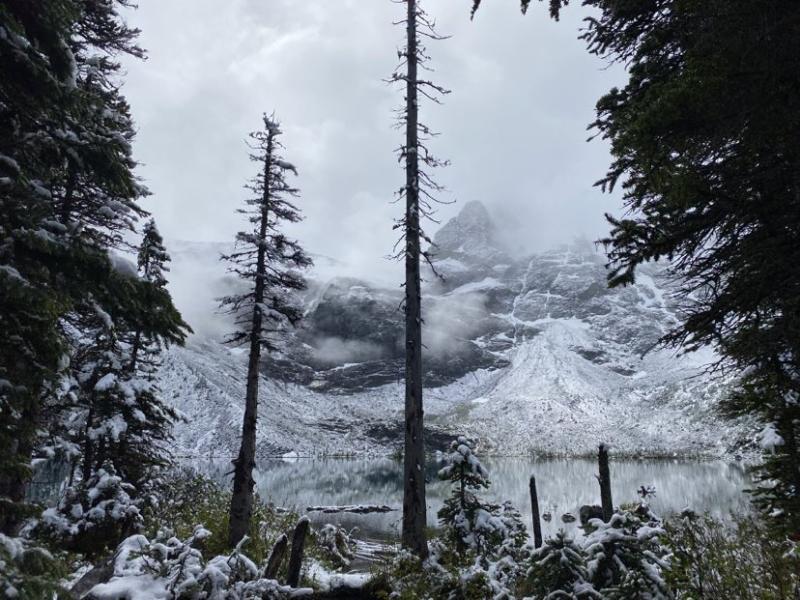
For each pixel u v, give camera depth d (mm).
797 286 4398
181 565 5082
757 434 7449
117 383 15078
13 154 6230
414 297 13719
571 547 5793
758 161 4516
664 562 5711
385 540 26016
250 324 15836
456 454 13203
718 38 3875
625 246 5480
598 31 6125
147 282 6090
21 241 5418
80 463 14859
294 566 7684
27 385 5441
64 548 10859
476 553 11312
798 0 3592
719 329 5137
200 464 99688
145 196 10836
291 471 109938
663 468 109438
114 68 12109
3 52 5738
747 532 7074
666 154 4766
